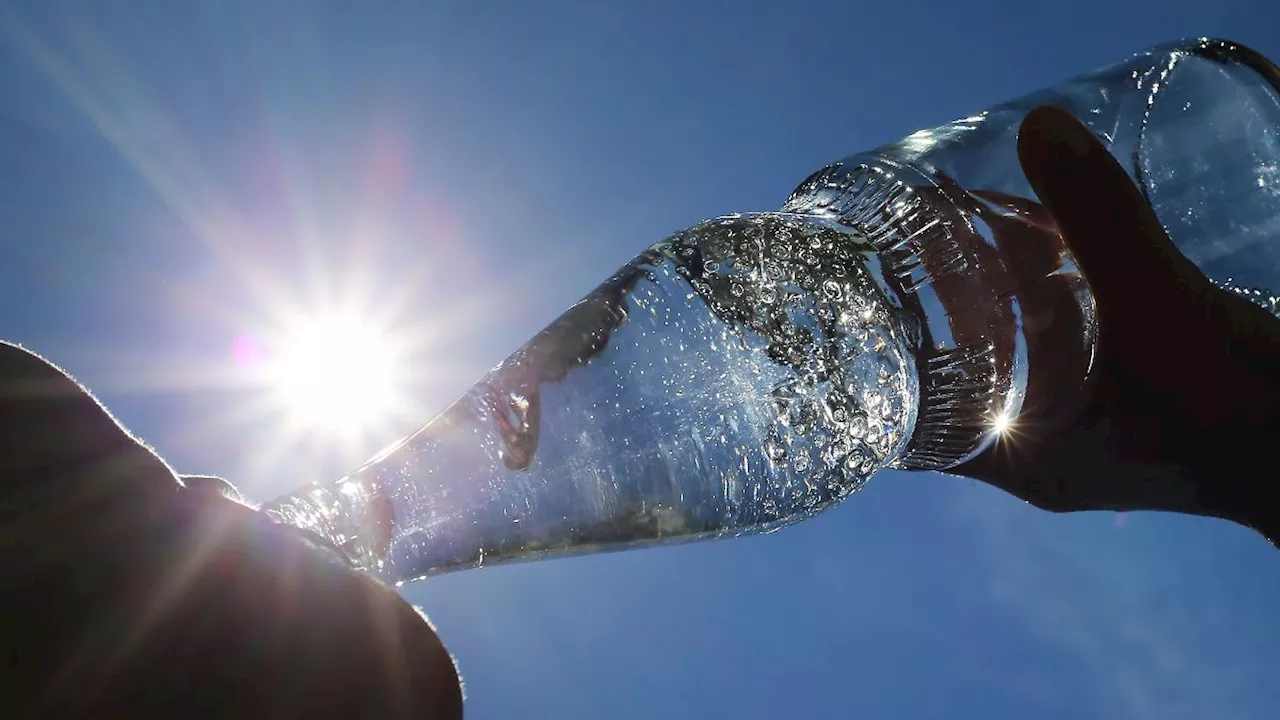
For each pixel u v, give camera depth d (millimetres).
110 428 216
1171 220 385
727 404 359
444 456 318
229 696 175
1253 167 396
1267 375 332
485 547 317
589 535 336
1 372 214
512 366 345
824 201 395
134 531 194
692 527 355
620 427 346
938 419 372
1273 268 391
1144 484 363
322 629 186
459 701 193
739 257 374
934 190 370
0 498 193
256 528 204
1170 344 332
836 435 365
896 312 362
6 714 170
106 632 179
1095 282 334
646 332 360
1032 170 329
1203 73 400
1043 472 385
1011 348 362
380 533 296
